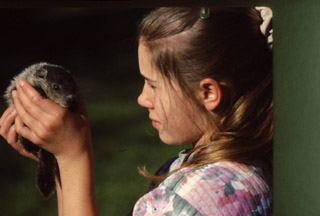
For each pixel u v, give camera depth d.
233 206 2.62
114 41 12.44
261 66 3.15
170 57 3.03
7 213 6.59
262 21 3.31
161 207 2.64
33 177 7.47
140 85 10.88
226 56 3.01
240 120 3.03
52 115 3.01
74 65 11.51
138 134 8.55
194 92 3.04
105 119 9.29
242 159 2.89
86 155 3.10
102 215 6.20
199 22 3.02
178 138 3.15
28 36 12.38
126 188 6.80
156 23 3.08
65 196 3.03
